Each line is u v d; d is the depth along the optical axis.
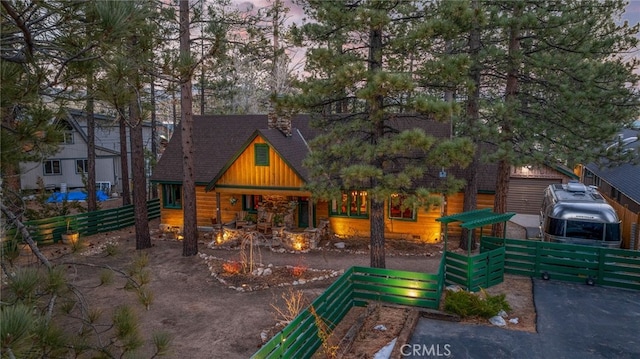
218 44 6.21
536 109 17.25
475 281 13.07
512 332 10.39
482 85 21.09
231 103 40.34
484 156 16.02
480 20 11.81
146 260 6.01
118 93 5.15
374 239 14.23
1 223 4.32
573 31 15.25
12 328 2.67
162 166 23.55
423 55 14.08
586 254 13.88
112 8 3.82
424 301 11.77
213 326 11.26
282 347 7.95
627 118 18.05
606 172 25.27
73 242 5.65
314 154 13.52
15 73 4.03
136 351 4.87
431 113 11.80
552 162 15.86
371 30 13.41
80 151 37.53
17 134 4.16
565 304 12.15
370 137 14.45
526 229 22.72
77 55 4.25
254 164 19.84
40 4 3.83
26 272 3.90
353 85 12.66
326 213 20.97
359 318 10.92
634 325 10.75
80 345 4.35
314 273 15.30
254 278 14.81
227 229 19.81
